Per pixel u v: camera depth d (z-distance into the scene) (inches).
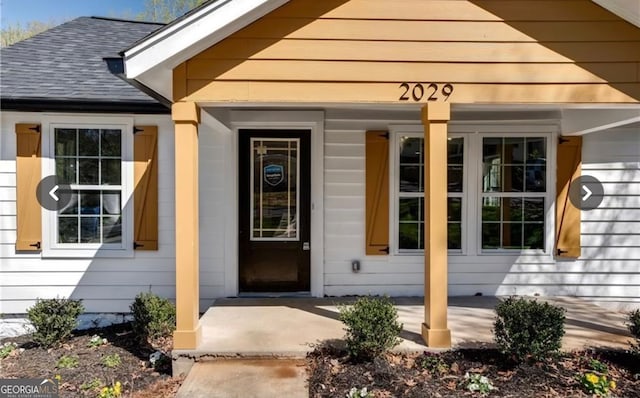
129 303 216.8
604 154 225.3
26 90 207.5
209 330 168.4
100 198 216.4
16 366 157.6
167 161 217.5
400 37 150.5
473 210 228.5
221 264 221.6
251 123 219.1
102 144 215.6
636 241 226.8
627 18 149.7
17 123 209.0
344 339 150.0
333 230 225.3
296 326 173.6
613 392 127.6
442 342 150.2
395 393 126.3
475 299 221.6
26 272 212.7
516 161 228.4
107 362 157.8
